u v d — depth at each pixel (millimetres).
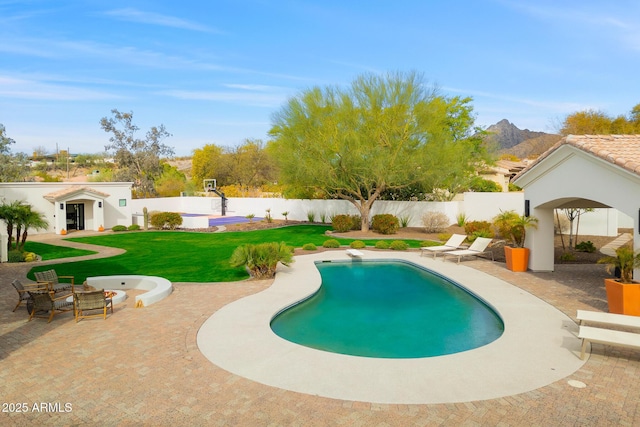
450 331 9289
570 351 7406
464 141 34062
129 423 5145
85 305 9422
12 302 11273
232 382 6258
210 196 47219
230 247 22016
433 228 26734
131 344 7914
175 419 5223
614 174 9828
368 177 24812
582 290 11867
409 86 23234
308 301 11812
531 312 9797
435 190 30281
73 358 7254
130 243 23906
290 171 24406
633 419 5156
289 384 6180
